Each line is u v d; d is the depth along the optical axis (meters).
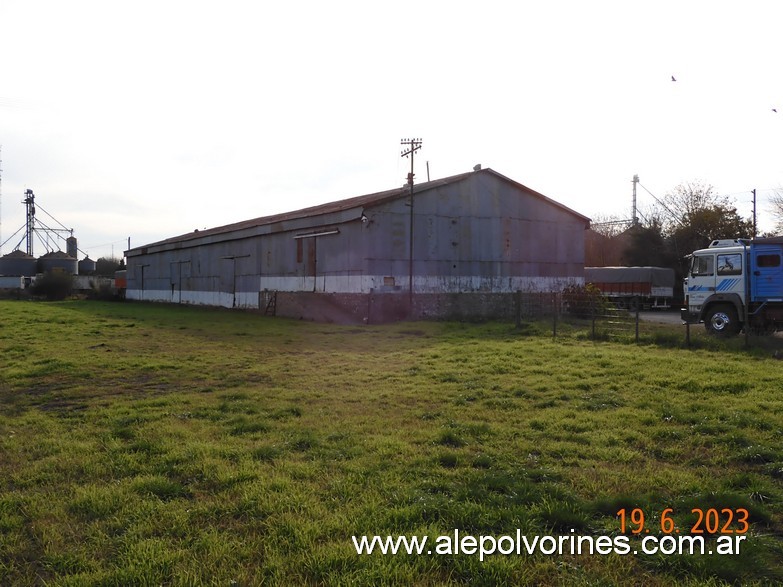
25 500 5.13
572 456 6.23
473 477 5.48
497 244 28.84
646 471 5.71
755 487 5.18
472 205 28.17
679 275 49.94
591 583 3.68
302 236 29.59
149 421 7.98
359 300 25.36
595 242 62.06
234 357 14.43
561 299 26.09
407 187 27.95
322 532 4.37
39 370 12.39
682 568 3.88
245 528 4.52
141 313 32.31
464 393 9.59
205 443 6.73
